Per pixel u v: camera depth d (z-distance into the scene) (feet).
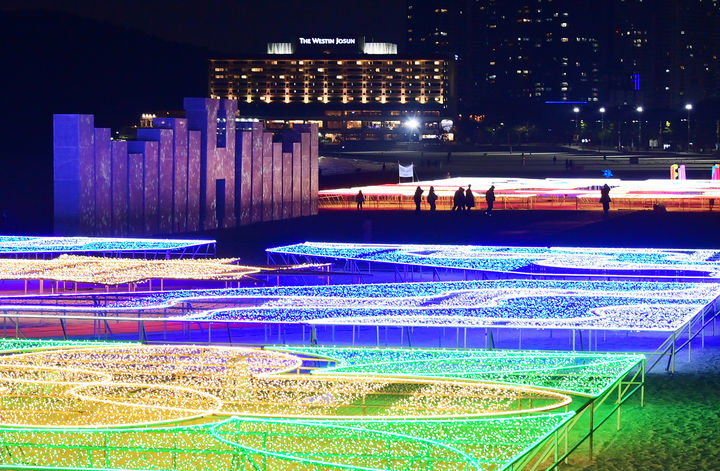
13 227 132.05
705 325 69.87
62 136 118.42
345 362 55.77
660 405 52.03
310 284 90.58
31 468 39.50
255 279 84.64
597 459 43.62
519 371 53.52
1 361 55.36
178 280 92.94
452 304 70.79
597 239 132.26
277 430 44.32
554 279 85.66
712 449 44.68
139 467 40.42
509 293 75.66
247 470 39.93
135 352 57.77
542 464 42.68
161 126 137.69
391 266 102.47
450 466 39.81
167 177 135.95
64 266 87.04
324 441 42.93
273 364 54.65
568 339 69.92
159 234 134.62
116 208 126.00
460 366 54.85
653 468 42.39
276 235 137.49
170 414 46.09
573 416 43.75
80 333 71.46
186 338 70.03
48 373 53.16
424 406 47.98
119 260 91.35
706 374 58.70
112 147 125.18
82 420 45.44
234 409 47.70
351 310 68.44
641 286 78.07
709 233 139.13
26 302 77.30
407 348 59.36
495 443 42.60
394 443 42.55
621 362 55.01
